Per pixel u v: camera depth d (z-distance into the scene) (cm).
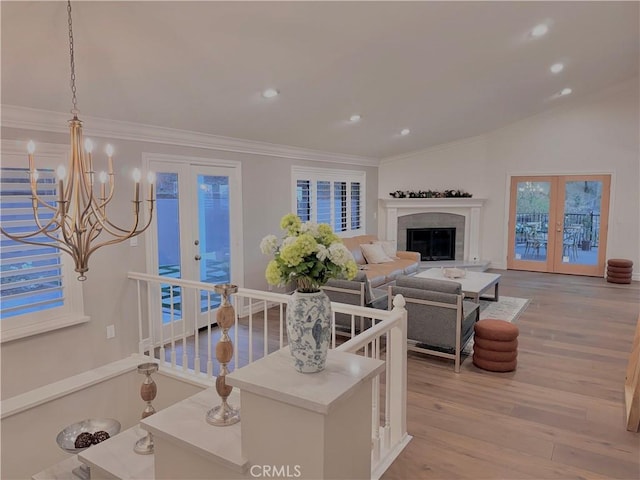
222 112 448
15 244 338
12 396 343
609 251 811
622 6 405
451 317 410
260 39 323
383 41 374
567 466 270
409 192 945
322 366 165
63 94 330
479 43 425
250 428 157
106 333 408
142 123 422
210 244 532
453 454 283
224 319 197
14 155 334
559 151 838
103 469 214
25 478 340
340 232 820
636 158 773
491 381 390
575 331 518
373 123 635
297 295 165
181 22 281
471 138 909
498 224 910
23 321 347
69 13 247
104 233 404
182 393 393
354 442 162
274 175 630
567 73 605
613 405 345
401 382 291
